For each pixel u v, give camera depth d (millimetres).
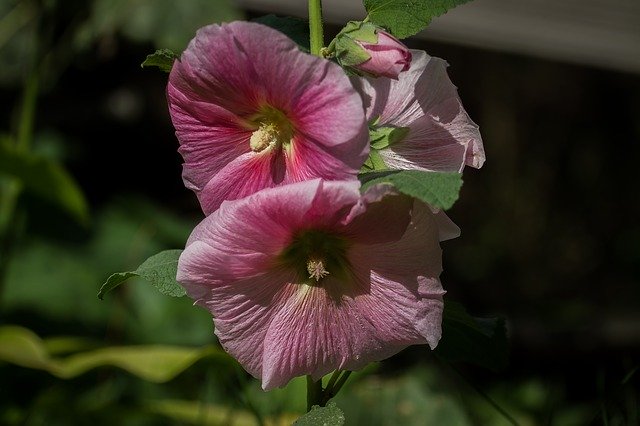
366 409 955
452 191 559
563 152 3021
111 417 978
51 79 1768
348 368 613
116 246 1583
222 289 594
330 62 575
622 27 2371
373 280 601
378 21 629
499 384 1527
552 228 2904
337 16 1812
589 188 3014
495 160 2900
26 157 1131
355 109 573
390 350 611
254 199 580
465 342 694
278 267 600
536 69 2947
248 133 611
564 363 2045
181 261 588
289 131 603
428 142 627
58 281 1501
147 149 2154
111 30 1401
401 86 627
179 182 2191
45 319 1460
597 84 3035
